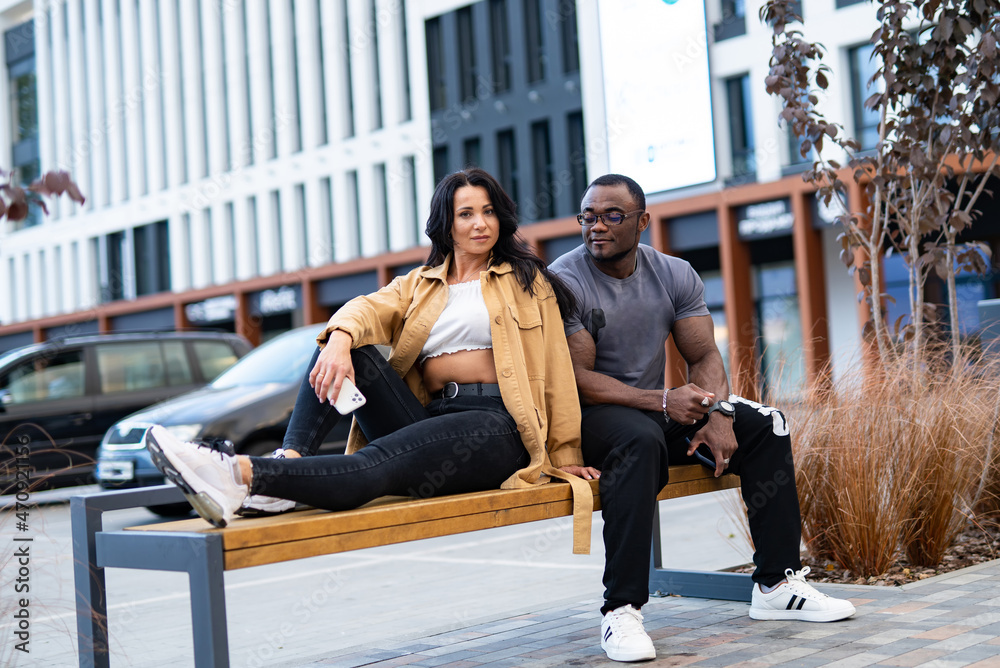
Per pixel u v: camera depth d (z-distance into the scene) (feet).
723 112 63.77
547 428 10.43
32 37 103.40
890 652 9.12
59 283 104.99
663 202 62.54
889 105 17.47
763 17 17.02
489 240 10.50
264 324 89.40
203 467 7.78
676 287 11.85
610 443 10.02
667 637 10.45
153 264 96.58
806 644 9.67
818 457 13.57
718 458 10.71
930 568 13.66
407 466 8.97
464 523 8.86
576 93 70.69
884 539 13.03
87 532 8.48
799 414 13.93
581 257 11.79
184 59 92.79
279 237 88.53
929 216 16.35
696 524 23.29
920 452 13.47
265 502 8.43
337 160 84.02
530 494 9.46
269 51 88.38
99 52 98.73
